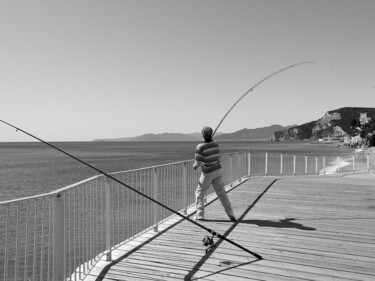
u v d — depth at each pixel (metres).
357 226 5.80
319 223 6.00
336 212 6.88
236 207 7.32
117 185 14.30
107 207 4.15
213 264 4.05
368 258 4.29
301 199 8.27
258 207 7.32
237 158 11.51
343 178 12.59
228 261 4.14
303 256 4.34
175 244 4.77
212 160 5.94
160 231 5.41
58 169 41.69
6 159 68.44
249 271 3.85
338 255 4.39
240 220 6.18
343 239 5.07
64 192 3.31
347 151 101.12
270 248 4.64
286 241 4.96
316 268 3.95
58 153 105.94
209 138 5.96
